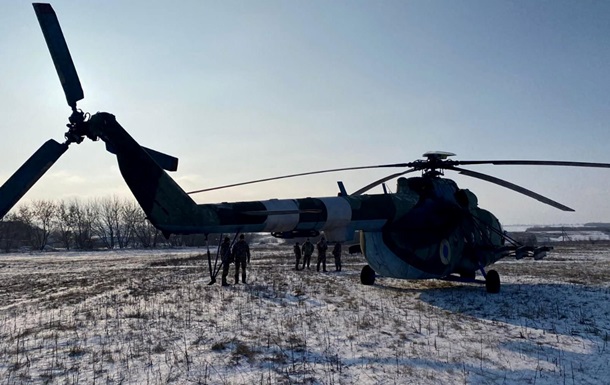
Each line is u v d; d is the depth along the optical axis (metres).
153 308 10.66
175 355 6.84
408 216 11.95
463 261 13.55
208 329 8.53
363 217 11.04
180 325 8.82
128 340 7.78
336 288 14.09
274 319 9.38
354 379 5.91
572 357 6.90
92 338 7.94
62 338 7.97
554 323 9.14
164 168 9.45
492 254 14.02
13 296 14.34
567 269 21.64
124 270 25.05
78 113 7.92
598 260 29.34
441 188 13.20
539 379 5.97
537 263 26.70
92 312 10.33
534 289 13.62
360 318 9.41
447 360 6.70
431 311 10.25
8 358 6.85
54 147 7.77
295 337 7.90
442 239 12.83
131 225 79.12
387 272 12.87
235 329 8.52
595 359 6.82
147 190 8.26
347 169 12.28
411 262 12.40
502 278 16.97
